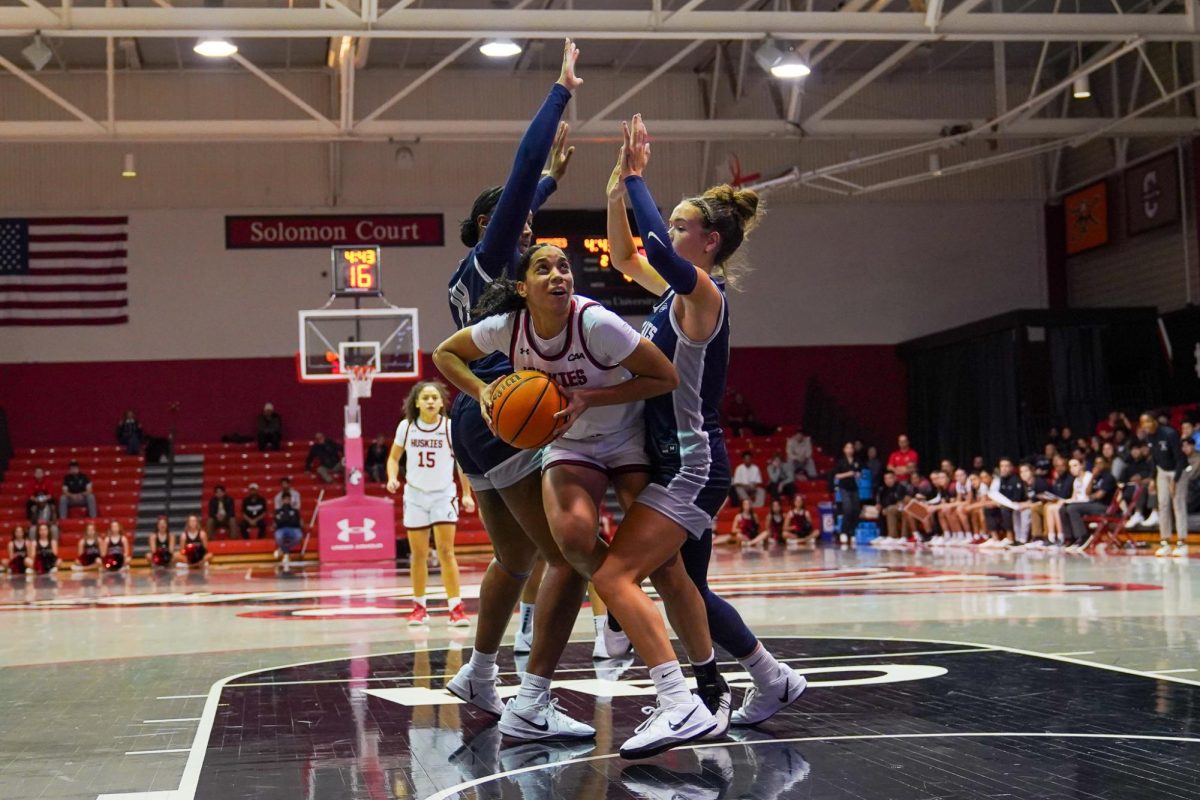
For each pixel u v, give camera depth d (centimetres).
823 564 1661
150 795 378
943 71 2908
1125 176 2705
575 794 363
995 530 2097
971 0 1622
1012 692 519
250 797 371
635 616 411
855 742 425
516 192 450
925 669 594
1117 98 2531
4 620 1094
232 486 2605
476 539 2416
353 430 2053
